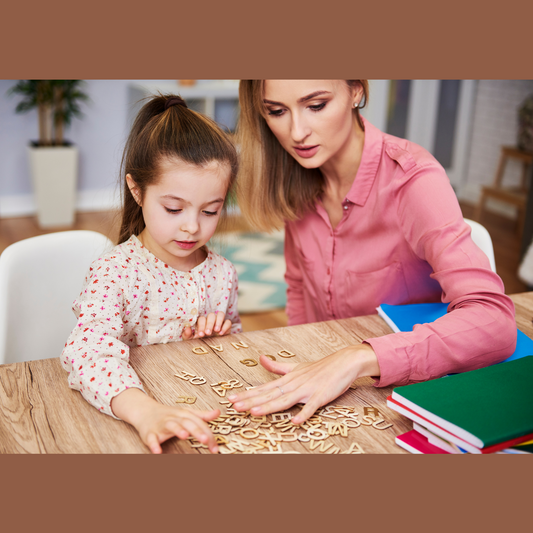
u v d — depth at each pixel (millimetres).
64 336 1462
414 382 1063
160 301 1260
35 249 1389
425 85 5102
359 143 1396
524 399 919
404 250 1413
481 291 1134
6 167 4562
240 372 1099
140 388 979
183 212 1138
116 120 4824
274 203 1504
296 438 915
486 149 5359
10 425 916
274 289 3438
